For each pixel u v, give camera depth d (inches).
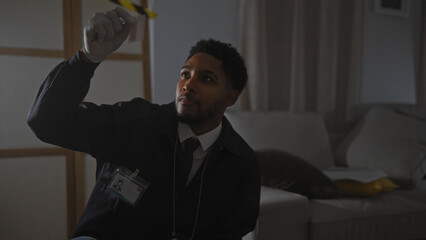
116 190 34.4
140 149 35.4
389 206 72.9
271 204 60.9
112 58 84.9
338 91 120.6
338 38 119.3
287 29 110.8
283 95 112.1
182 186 35.8
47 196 79.5
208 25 103.2
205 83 34.1
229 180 38.3
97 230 34.0
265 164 73.4
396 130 101.2
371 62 126.2
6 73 76.2
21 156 77.4
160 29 97.0
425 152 92.0
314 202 69.0
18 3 77.4
